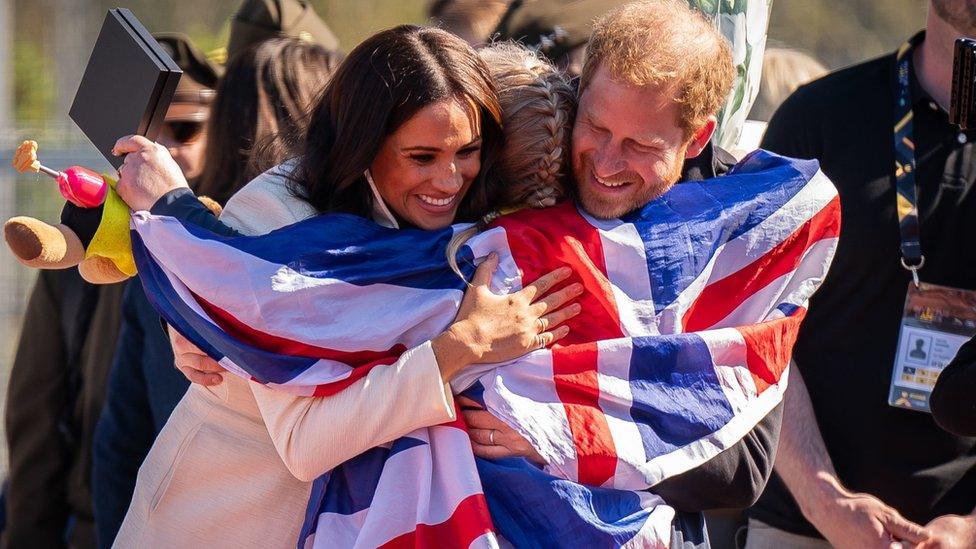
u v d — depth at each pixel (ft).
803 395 41.52
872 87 41.78
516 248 31.55
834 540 40.19
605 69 30.63
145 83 31.32
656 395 31.35
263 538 32.71
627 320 31.65
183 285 30.30
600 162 31.01
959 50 35.14
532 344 30.91
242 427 32.73
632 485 30.66
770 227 33.63
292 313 29.94
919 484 40.70
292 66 42.32
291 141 34.35
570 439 30.42
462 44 30.66
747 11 41.04
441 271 31.01
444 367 30.01
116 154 31.78
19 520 45.42
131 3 94.94
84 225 30.99
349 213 31.14
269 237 30.35
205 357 31.63
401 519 29.99
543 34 44.27
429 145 29.91
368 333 30.19
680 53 30.37
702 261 32.60
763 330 32.68
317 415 30.17
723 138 41.63
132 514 34.06
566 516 30.17
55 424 45.14
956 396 35.83
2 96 69.36
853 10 102.22
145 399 40.83
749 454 32.60
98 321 44.45
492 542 29.27
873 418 40.86
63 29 78.07
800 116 42.55
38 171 30.76
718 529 47.65
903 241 40.50
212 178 42.39
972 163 40.60
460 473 30.04
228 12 97.09
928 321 40.57
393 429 30.04
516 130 31.45
